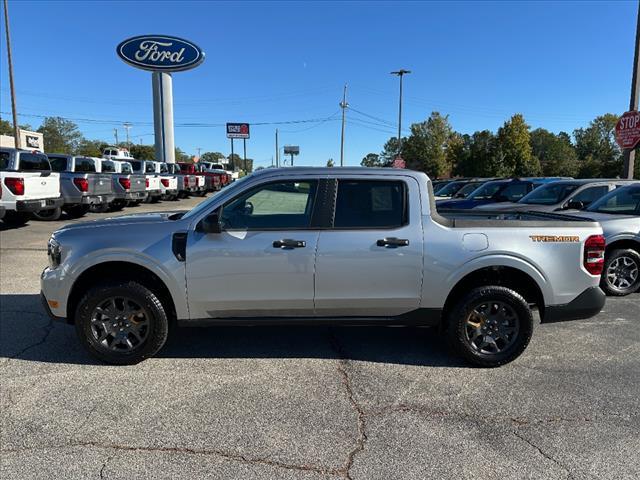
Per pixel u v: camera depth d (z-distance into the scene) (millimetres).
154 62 27641
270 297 4094
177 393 3715
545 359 4484
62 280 4090
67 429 3178
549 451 3000
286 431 3199
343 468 2809
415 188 4160
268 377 4031
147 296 4078
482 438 3145
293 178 4148
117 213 16734
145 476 2707
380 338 5000
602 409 3539
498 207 9227
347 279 4082
